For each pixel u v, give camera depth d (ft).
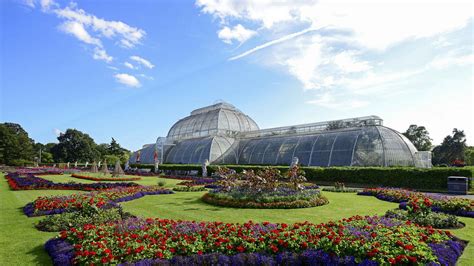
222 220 55.06
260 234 37.40
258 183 81.76
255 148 214.28
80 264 32.01
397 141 146.30
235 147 230.68
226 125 267.80
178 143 281.13
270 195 75.36
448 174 109.91
